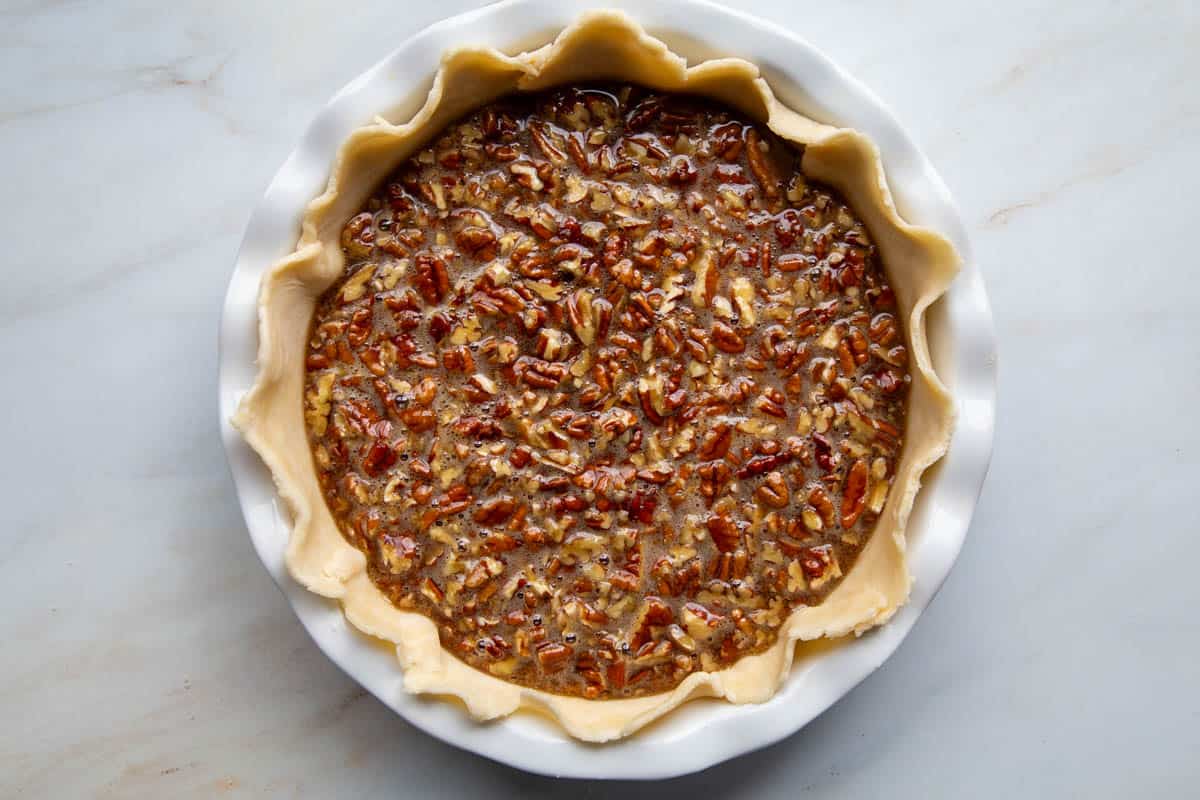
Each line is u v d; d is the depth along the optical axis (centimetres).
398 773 51
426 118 44
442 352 47
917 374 45
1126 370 51
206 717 51
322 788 51
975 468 45
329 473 47
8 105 51
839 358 46
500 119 47
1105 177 51
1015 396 51
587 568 46
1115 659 51
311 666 51
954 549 45
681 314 46
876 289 47
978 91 51
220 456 51
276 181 45
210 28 51
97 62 51
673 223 47
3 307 51
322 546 45
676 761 44
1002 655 51
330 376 47
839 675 44
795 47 45
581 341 46
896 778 51
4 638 51
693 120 47
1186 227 51
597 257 47
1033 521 51
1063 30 51
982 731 51
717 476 46
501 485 46
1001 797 51
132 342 51
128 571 51
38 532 51
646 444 46
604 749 44
